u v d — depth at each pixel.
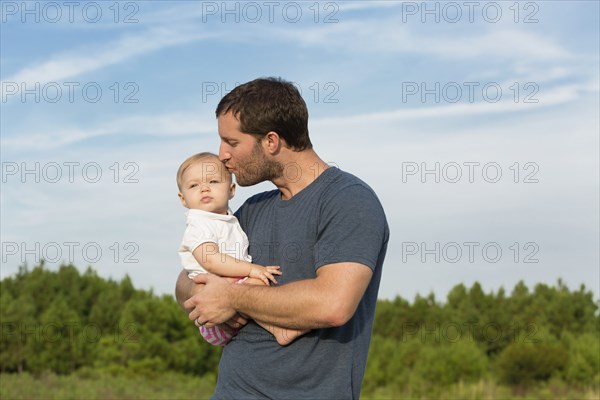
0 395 19.19
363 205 3.20
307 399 3.24
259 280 3.43
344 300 3.04
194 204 3.75
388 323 27.39
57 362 24.53
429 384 22.44
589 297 28.05
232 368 3.40
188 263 3.69
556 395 21.67
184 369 25.47
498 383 22.67
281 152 3.41
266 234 3.53
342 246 3.13
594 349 22.73
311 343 3.24
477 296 27.67
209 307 3.28
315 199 3.32
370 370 23.86
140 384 23.45
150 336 25.30
